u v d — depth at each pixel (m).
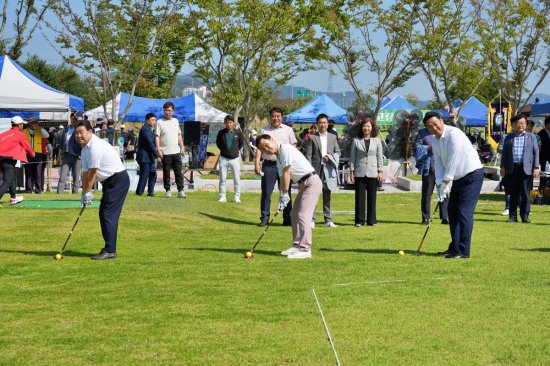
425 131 16.30
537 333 6.61
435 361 5.87
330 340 6.38
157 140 19.38
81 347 6.30
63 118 34.25
